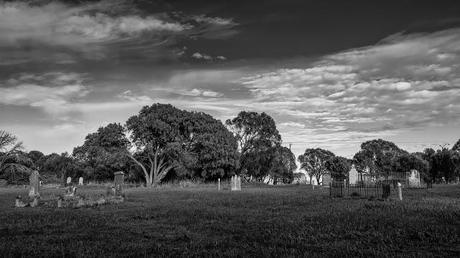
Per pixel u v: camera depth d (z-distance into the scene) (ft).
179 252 34.12
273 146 322.34
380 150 387.34
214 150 253.03
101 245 37.09
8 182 254.06
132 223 52.70
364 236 40.57
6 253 33.71
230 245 36.83
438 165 299.58
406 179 178.40
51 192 144.15
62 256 32.71
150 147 246.88
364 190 128.16
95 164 287.07
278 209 69.67
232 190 172.14
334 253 33.12
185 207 76.07
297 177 388.98
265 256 32.04
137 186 238.68
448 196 99.96
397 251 33.68
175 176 276.21
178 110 261.85
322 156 471.62
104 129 255.50
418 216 54.95
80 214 64.44
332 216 56.75
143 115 258.57
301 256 31.94
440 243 36.52
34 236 42.52
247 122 321.73
